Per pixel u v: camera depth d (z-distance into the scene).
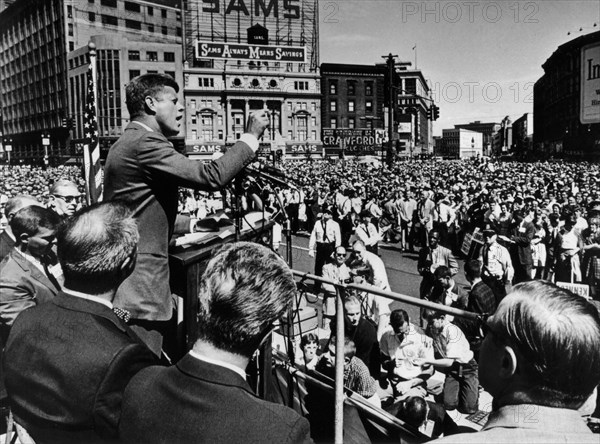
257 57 85.44
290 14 91.19
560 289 1.36
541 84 75.69
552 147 69.06
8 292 3.15
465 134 114.88
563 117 64.94
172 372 1.65
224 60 87.81
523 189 22.86
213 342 1.60
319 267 12.51
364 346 5.21
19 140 68.00
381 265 8.19
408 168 55.94
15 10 68.75
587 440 1.22
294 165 70.00
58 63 72.94
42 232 3.36
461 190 22.81
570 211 11.07
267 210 3.82
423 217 16.95
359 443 2.87
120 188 2.36
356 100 93.12
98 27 79.00
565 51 62.59
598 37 56.94
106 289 1.94
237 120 89.62
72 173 46.66
